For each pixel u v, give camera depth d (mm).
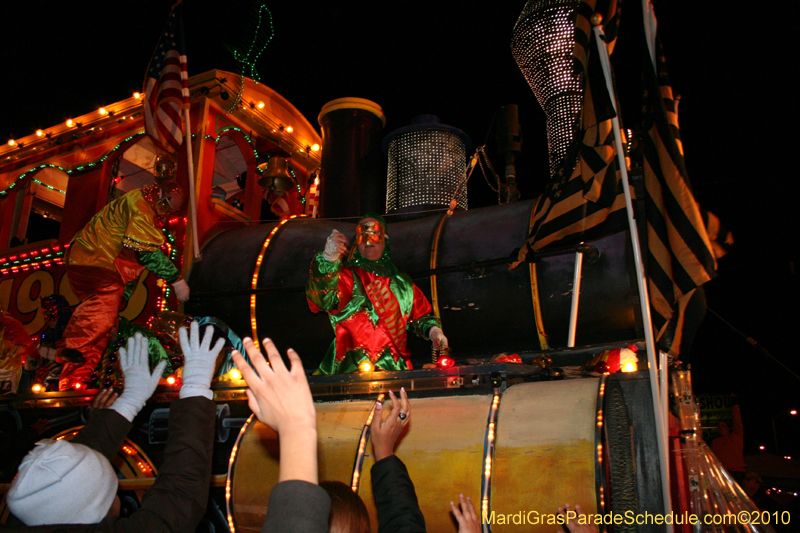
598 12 3299
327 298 3488
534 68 5480
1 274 6461
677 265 2846
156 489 1610
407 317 3900
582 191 3430
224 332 4703
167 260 4344
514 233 4145
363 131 6430
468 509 1807
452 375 2820
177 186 4383
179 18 5691
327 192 6297
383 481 1755
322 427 2938
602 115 3223
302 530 1023
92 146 6969
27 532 1325
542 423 2477
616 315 3746
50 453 1458
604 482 2234
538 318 3957
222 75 6434
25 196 7664
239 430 3328
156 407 3686
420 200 5570
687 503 2740
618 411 2486
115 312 4281
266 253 4863
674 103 3180
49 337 4496
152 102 5562
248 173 7008
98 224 4301
